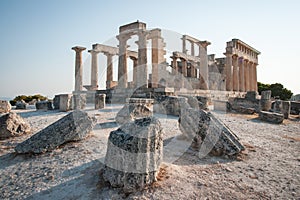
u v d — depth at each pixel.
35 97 36.09
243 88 40.62
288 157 6.52
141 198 3.93
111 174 4.36
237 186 4.47
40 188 4.41
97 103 14.89
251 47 43.25
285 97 46.62
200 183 4.55
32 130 8.95
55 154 6.20
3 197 4.12
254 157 6.43
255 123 12.91
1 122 7.87
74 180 4.70
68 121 6.98
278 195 4.12
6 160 5.94
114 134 4.59
